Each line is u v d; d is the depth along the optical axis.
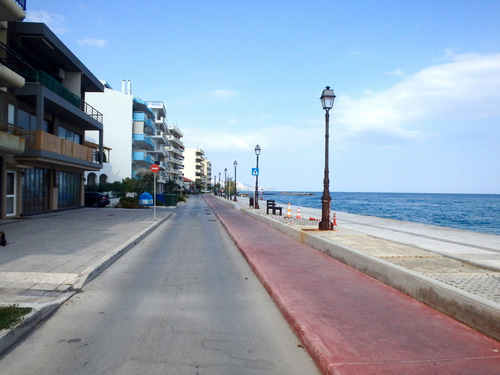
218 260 9.96
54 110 21.50
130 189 40.72
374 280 7.18
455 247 10.74
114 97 52.25
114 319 5.30
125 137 52.31
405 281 6.18
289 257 9.67
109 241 11.98
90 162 25.17
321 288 6.57
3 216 17.92
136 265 9.15
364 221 20.94
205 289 7.00
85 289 6.85
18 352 4.18
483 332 4.44
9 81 15.02
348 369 3.57
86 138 50.56
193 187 121.56
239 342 4.55
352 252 8.33
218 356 4.16
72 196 26.91
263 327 5.06
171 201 40.06
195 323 5.18
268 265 8.60
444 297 5.18
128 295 6.54
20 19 15.32
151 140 60.97
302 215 25.44
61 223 17.19
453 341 4.24
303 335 4.50
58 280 7.06
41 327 4.93
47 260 8.70
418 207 58.00
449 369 3.59
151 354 4.18
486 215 38.19
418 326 4.71
